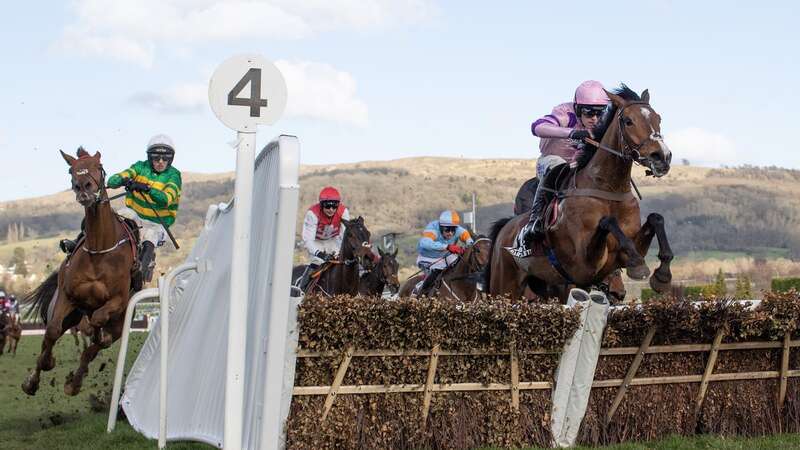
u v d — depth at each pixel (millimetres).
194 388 7621
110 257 10008
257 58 6281
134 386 9664
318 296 6613
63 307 10125
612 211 8266
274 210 6258
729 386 7977
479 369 7160
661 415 7734
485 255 12391
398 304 6746
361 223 12305
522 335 7094
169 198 10883
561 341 7234
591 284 8594
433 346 6891
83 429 9320
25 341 31625
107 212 9922
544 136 9477
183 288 9594
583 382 7363
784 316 7832
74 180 9570
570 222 8336
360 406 6816
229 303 6652
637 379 7629
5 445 8656
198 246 9594
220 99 6188
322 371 6672
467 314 6914
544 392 7367
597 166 8320
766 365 8078
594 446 7520
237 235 6254
